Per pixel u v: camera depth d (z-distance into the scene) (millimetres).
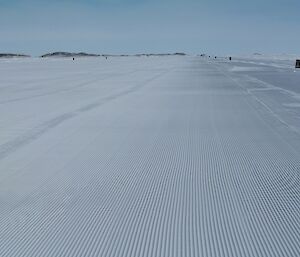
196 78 32406
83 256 4562
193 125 12016
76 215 5676
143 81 30281
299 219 5457
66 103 17656
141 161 8273
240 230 5145
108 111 14984
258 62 76250
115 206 5965
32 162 8289
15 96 21031
